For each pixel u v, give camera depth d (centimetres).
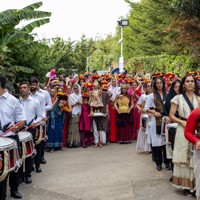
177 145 597
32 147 653
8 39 1170
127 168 798
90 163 852
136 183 684
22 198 607
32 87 775
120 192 633
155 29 3316
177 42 2191
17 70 1152
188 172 592
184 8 2003
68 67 2800
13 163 527
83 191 642
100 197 609
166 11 2920
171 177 715
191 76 593
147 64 2748
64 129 1070
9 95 560
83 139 1067
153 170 777
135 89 1166
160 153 773
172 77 1145
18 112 563
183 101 593
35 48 1222
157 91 775
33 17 1195
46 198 607
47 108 865
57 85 1049
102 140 1080
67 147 1072
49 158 918
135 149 1014
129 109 1100
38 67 1306
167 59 2444
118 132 1118
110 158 903
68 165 836
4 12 1161
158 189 645
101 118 1063
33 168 791
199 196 466
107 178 722
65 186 673
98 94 1055
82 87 1105
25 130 675
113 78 1205
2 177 502
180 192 624
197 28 2023
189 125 475
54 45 2688
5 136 557
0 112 554
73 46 3272
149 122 775
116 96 1109
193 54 2003
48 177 736
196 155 469
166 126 679
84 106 1063
